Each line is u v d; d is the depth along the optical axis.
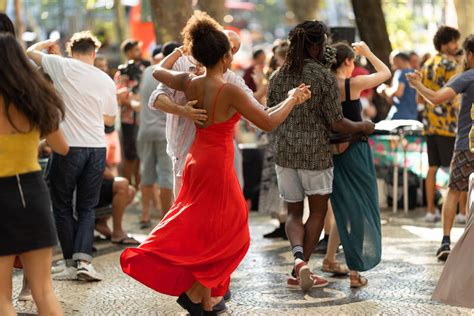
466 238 6.32
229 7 36.28
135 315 6.89
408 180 12.23
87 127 8.10
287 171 7.44
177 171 6.76
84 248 8.07
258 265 8.74
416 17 28.28
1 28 6.50
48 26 29.19
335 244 8.16
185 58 6.72
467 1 16.19
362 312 6.85
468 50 8.52
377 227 7.53
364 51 7.57
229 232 6.04
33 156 5.13
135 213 12.84
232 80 6.41
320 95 7.18
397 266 8.55
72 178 8.08
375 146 12.28
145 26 22.84
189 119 6.38
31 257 5.16
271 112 6.17
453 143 10.89
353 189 7.47
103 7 26.73
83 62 8.16
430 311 6.84
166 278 6.12
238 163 9.51
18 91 4.99
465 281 6.30
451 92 8.38
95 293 7.64
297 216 7.50
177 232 6.00
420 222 11.27
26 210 5.05
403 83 12.10
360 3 14.36
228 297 7.00
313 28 7.20
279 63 9.81
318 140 7.30
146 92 10.52
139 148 10.95
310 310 6.94
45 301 5.18
